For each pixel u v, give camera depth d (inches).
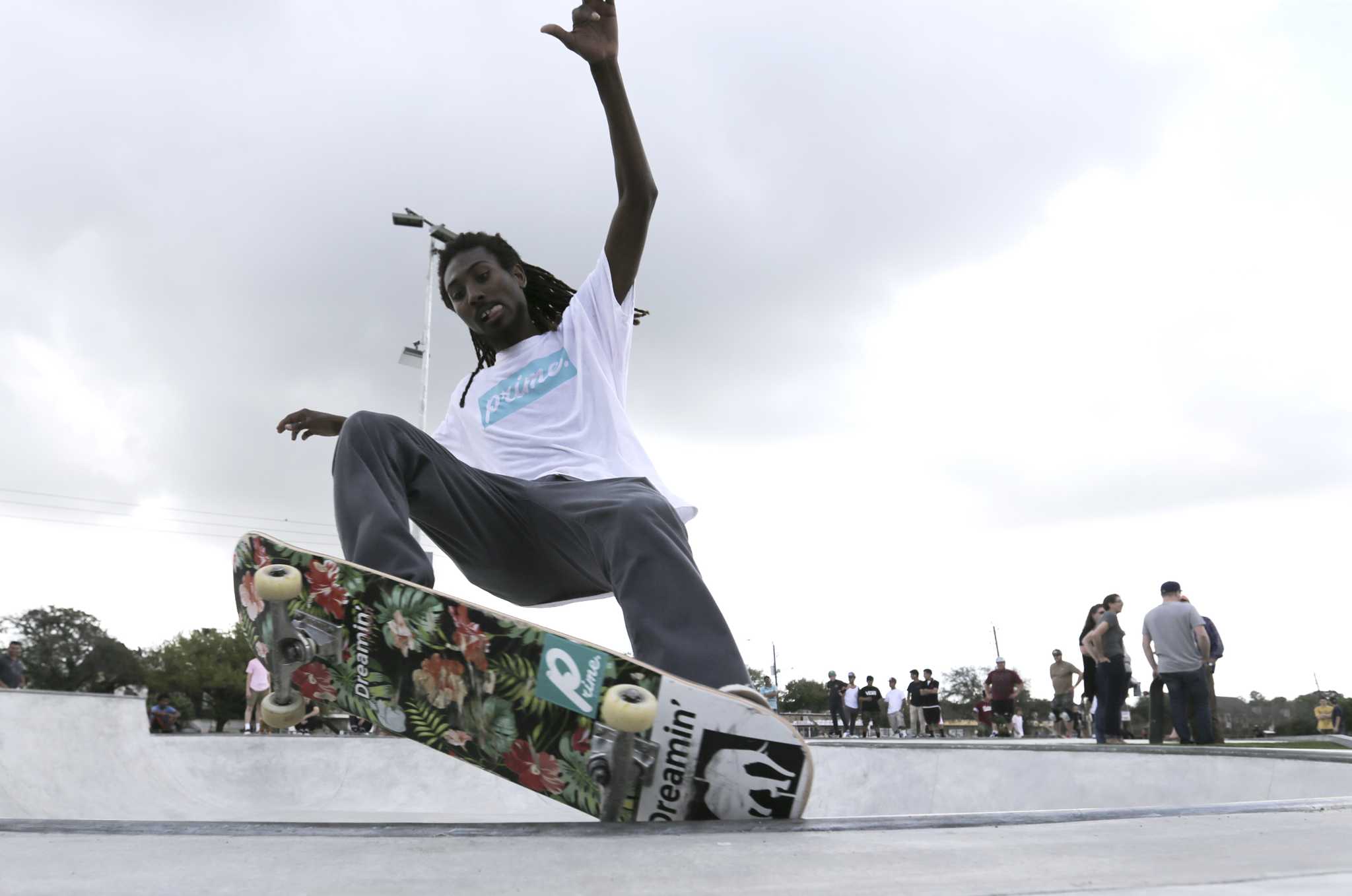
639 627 92.7
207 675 1860.2
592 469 108.0
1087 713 617.6
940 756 220.7
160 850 49.6
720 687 87.4
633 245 119.1
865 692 824.3
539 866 45.8
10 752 240.7
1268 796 154.7
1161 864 46.3
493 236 125.0
